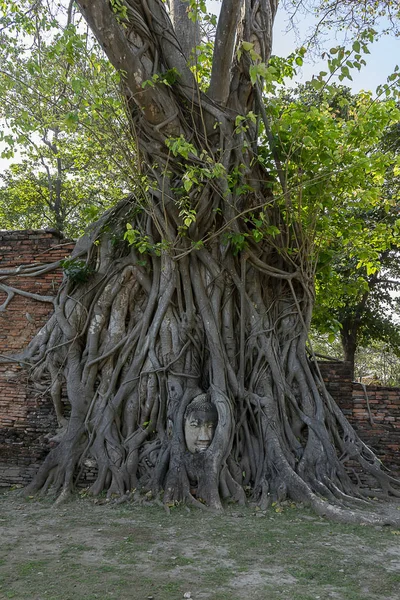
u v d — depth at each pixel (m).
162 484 9.07
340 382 11.21
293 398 10.20
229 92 10.37
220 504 8.37
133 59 9.13
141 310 10.99
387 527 7.62
